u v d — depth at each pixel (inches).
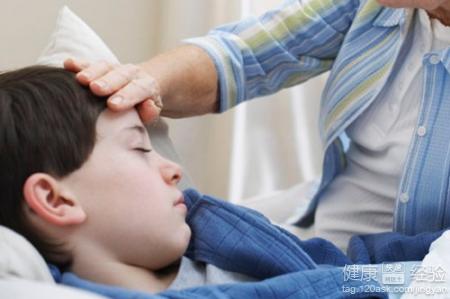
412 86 60.9
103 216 42.7
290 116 95.6
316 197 70.3
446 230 52.9
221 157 90.7
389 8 62.2
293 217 74.6
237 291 40.5
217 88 66.3
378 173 63.1
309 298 41.9
